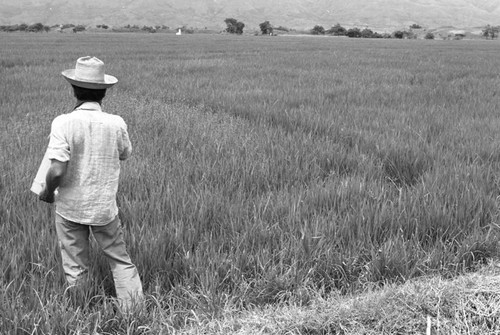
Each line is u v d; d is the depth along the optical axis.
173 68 20.88
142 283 3.87
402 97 13.15
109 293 3.83
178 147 7.39
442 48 51.31
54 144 3.31
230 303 3.59
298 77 18.30
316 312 3.44
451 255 4.38
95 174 3.46
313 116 9.83
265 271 3.96
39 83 14.72
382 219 4.87
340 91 14.40
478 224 4.96
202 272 3.86
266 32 128.88
